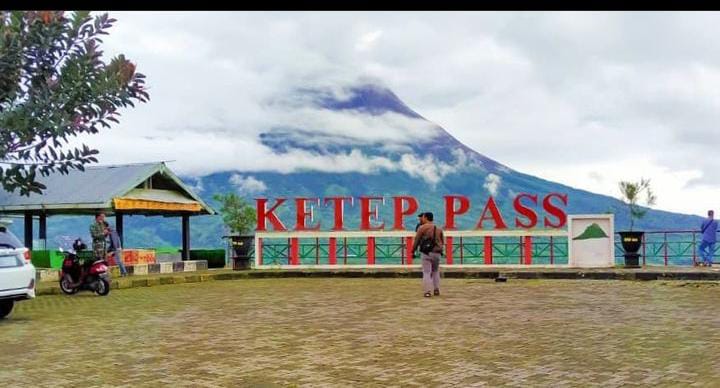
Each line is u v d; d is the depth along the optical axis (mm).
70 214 26312
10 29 10719
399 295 16953
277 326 11703
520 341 9828
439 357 8758
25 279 12680
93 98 11711
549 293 16922
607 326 11148
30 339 10570
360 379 7613
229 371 8109
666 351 8930
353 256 27891
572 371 7836
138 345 9930
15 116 11305
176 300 16547
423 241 16422
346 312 13547
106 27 11711
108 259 22781
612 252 23984
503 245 25422
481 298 15844
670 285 18891
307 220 27359
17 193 24656
